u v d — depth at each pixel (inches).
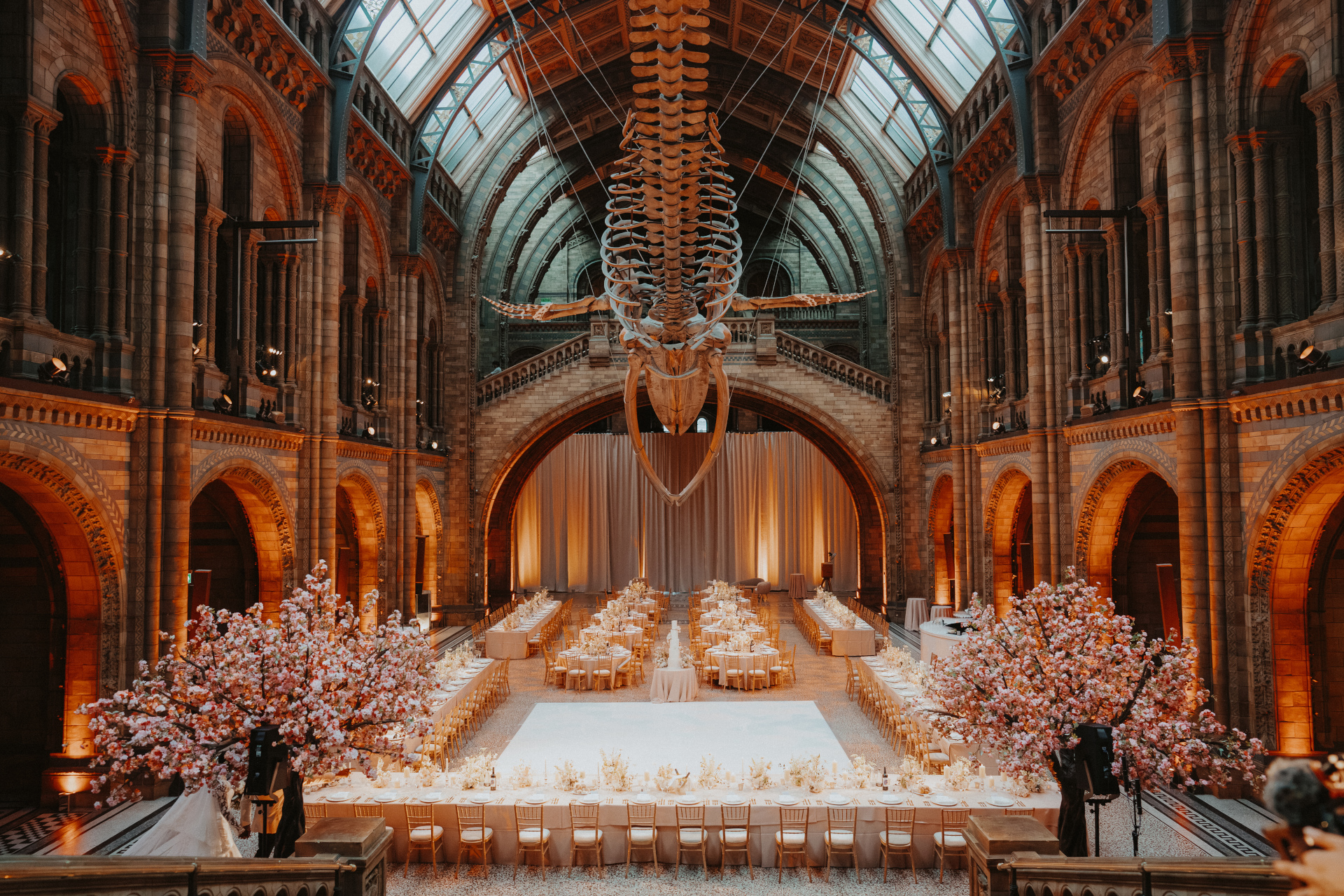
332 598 337.7
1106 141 622.2
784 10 933.2
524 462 1261.1
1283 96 449.7
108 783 452.4
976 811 377.1
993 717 320.8
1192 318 474.6
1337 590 448.8
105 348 464.8
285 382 658.2
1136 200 607.5
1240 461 458.0
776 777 440.8
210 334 561.3
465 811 386.9
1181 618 567.2
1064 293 683.4
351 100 718.5
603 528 1489.9
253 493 631.2
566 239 1443.2
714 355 627.2
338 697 304.8
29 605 480.7
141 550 475.5
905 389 1110.4
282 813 305.3
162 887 169.5
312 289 692.1
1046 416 685.9
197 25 502.0
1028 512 848.9
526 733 596.7
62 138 477.7
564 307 647.8
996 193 824.3
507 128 1129.4
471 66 946.1
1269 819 425.4
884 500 1120.2
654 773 495.8
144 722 281.7
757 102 1135.0
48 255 479.8
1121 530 663.1
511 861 390.9
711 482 1494.8
